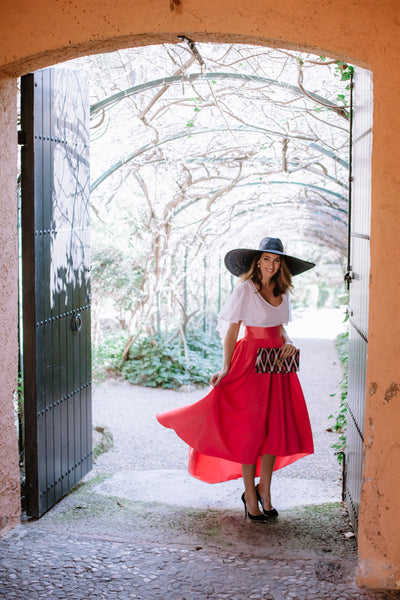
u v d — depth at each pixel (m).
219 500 4.50
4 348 3.52
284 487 4.89
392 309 2.92
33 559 3.26
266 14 2.97
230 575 3.13
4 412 3.55
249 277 4.01
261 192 9.91
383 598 2.93
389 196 2.88
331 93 5.47
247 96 5.59
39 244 3.85
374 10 2.85
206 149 7.26
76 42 3.17
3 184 3.46
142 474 5.09
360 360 3.40
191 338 11.07
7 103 3.48
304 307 24.09
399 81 2.83
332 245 17.12
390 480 2.99
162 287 9.67
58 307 4.18
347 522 3.95
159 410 7.90
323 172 7.39
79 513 4.05
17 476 3.72
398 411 2.96
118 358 9.79
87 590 2.94
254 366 3.96
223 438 3.95
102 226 9.42
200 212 10.40
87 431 4.88
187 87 5.80
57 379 4.19
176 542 3.60
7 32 3.23
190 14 3.04
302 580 3.08
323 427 7.07
